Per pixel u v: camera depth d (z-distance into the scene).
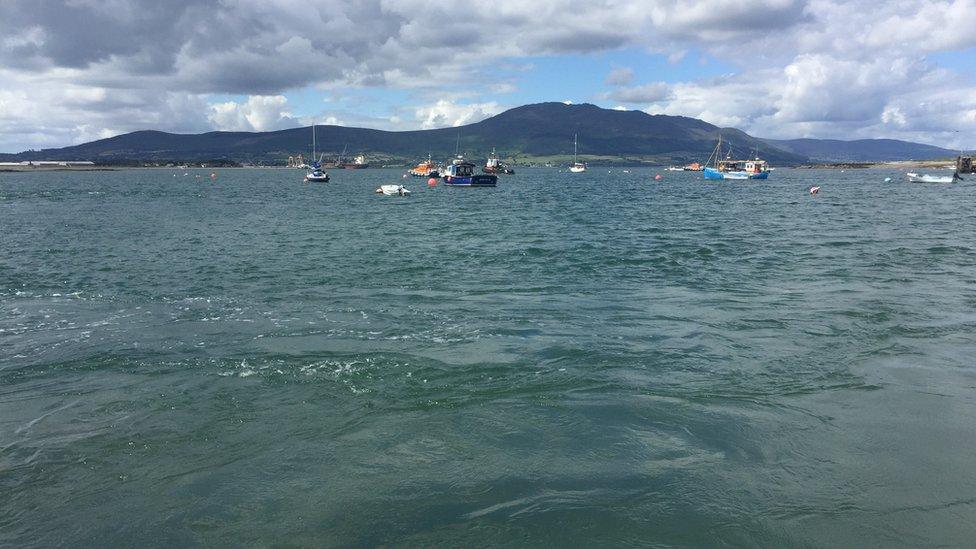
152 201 84.19
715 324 19.11
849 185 128.75
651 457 10.69
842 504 9.29
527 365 15.38
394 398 13.38
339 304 22.12
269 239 41.38
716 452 10.86
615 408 12.73
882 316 19.84
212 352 16.58
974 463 10.50
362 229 47.75
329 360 15.82
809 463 10.49
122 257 33.38
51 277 27.56
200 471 10.46
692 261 30.98
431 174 168.12
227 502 9.52
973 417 12.27
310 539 8.57
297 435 11.70
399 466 10.47
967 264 29.48
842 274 27.22
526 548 8.28
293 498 9.57
